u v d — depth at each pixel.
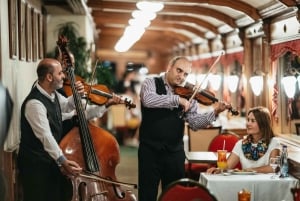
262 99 7.42
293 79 6.30
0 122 3.79
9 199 4.58
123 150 12.74
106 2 8.95
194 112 5.07
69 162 4.22
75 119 4.86
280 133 7.01
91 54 9.67
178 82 4.99
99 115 5.09
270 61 7.09
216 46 10.70
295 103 6.86
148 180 5.02
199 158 6.22
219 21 9.27
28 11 6.46
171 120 4.97
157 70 21.16
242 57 8.51
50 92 4.45
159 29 13.63
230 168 5.23
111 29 14.90
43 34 8.53
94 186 4.40
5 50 4.74
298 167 5.02
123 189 4.59
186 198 3.79
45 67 4.36
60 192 4.55
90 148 4.53
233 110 5.01
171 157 5.00
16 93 5.32
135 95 17.25
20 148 4.39
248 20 7.75
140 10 7.76
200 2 7.43
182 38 13.94
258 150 5.17
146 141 5.02
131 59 21.23
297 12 5.81
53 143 4.23
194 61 13.45
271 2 6.48
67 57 4.84
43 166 4.34
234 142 6.95
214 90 10.13
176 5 8.70
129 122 14.45
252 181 4.63
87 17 9.43
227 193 4.62
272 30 7.00
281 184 4.65
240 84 9.13
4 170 4.46
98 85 5.17
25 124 4.33
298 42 6.02
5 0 4.79
